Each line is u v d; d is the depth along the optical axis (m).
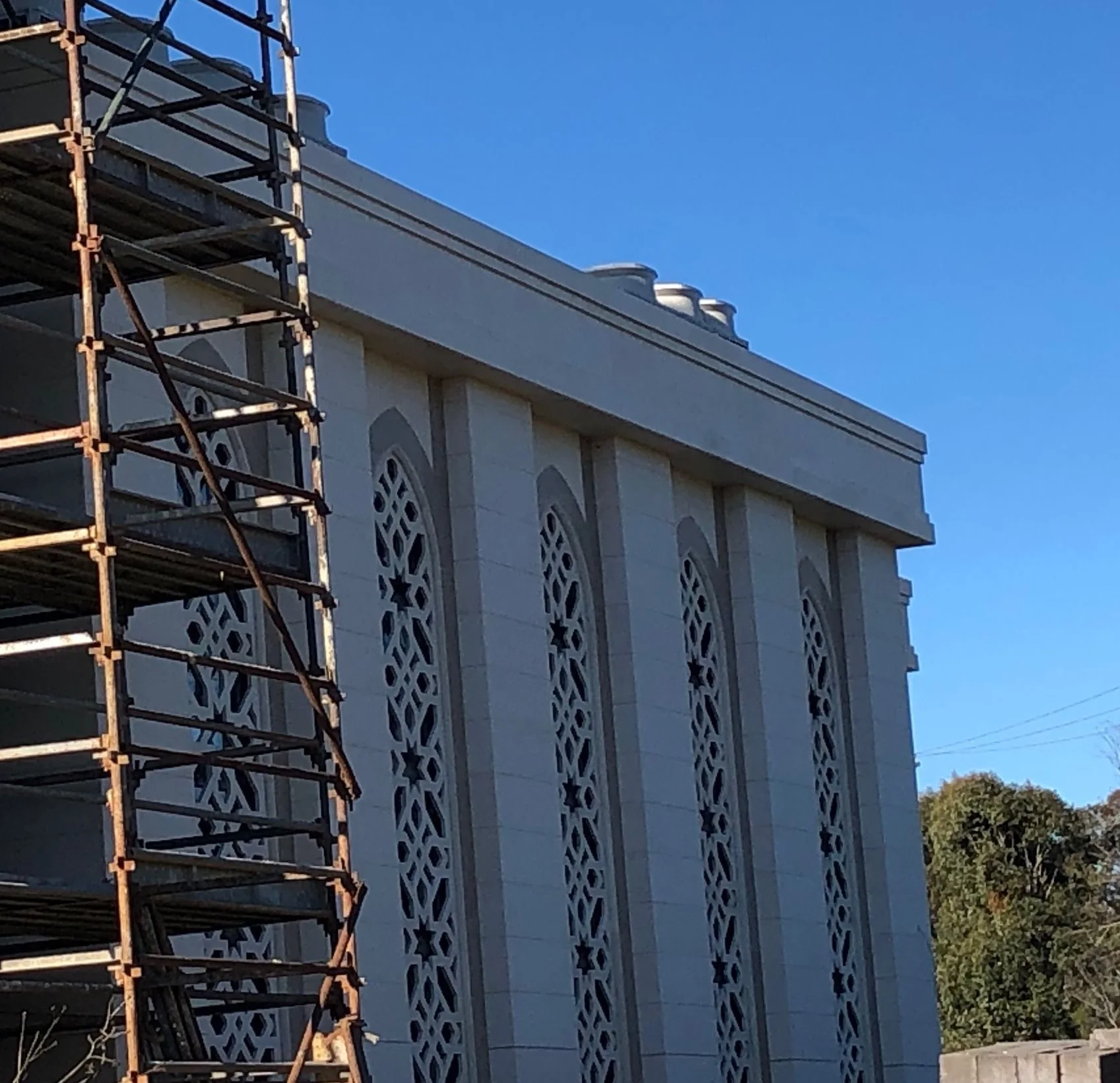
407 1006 19.38
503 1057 20.67
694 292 26.66
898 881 27.55
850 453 27.36
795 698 26.00
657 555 23.92
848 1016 26.62
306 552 15.66
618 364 23.17
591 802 22.81
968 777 58.12
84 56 15.35
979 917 56.28
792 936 25.17
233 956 17.80
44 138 13.83
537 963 21.12
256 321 15.76
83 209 13.73
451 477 21.42
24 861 16.33
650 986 22.80
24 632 16.55
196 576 14.95
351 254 19.70
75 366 16.69
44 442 13.55
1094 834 57.81
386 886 19.38
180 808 13.88
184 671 17.55
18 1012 16.06
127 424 17.02
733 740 25.25
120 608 15.70
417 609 20.86
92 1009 15.95
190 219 15.20
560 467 23.11
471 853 20.95
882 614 28.28
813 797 26.05
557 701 22.56
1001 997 55.34
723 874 24.75
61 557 14.08
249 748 15.52
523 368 21.73
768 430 25.67
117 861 13.05
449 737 20.98
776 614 25.92
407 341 20.52
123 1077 14.78
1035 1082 15.02
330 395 19.66
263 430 19.20
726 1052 24.20
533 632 21.81
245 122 18.73
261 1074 14.85
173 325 17.92
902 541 28.80
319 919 15.04
